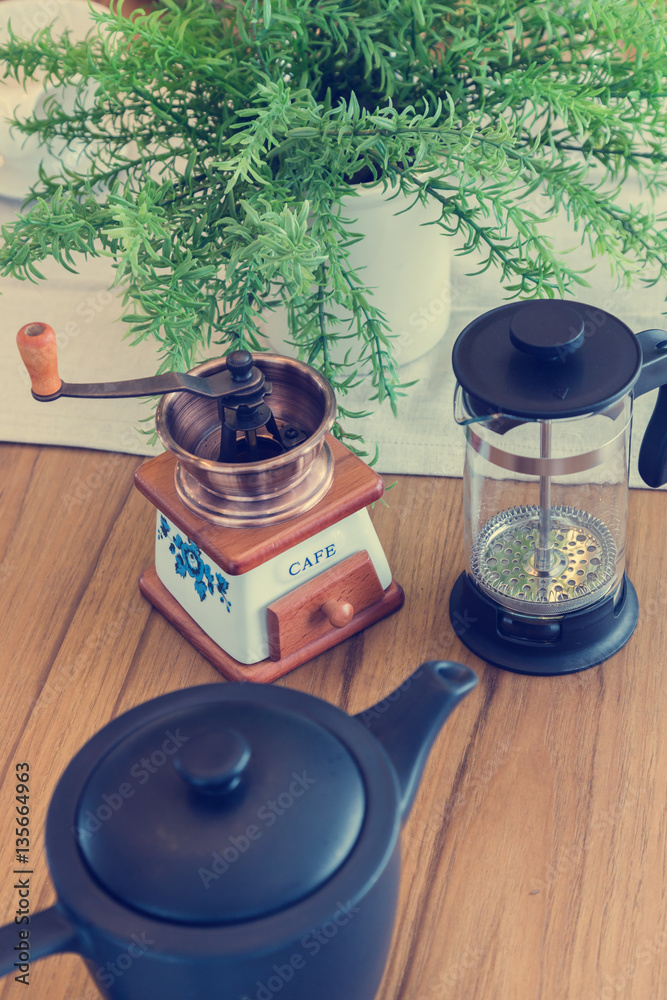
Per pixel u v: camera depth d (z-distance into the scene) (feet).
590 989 2.39
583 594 2.73
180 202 2.91
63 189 2.90
